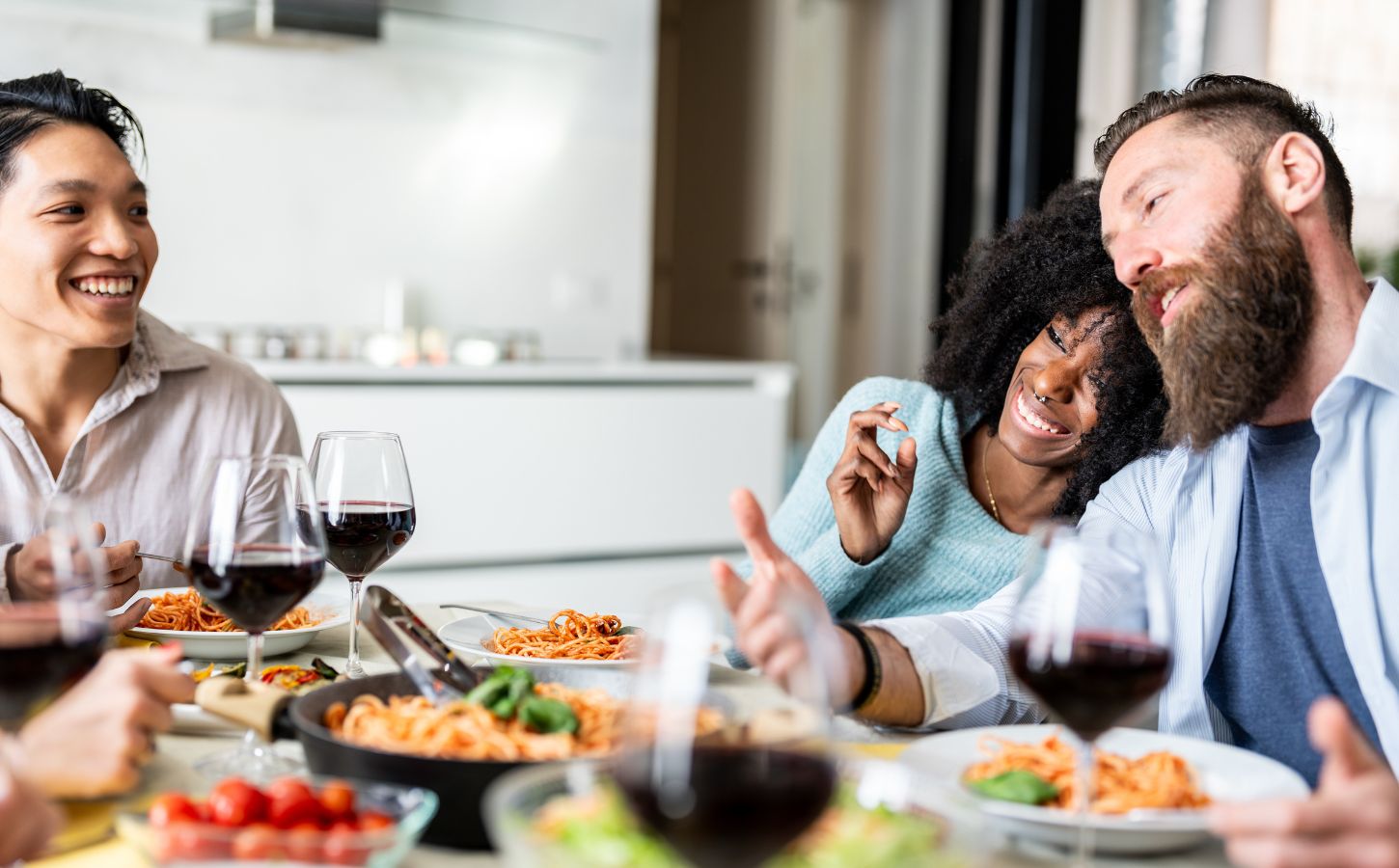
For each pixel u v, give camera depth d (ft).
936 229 15.94
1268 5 12.46
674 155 20.39
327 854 2.18
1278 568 4.11
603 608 11.70
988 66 14.20
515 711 2.81
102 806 2.67
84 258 5.16
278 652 4.07
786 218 18.69
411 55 12.89
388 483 3.92
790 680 2.04
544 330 13.78
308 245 12.55
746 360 19.20
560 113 13.69
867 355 18.57
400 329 12.71
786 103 18.45
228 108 12.07
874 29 18.37
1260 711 4.12
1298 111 4.12
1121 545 2.63
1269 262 3.93
